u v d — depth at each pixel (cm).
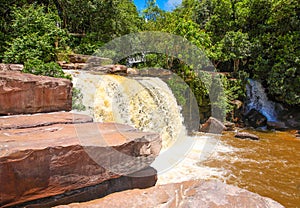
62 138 258
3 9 992
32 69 617
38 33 836
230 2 1312
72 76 661
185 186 273
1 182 196
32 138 250
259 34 1183
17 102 374
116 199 241
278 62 1059
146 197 248
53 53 842
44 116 374
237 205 240
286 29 1104
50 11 1136
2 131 274
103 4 1355
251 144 761
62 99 450
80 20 1363
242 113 1068
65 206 226
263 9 1180
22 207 213
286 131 946
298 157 644
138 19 1573
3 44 827
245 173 529
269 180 499
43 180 220
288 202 416
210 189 269
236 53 1123
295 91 1008
